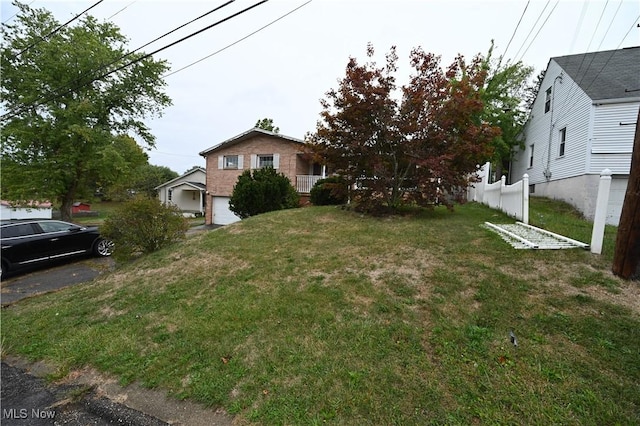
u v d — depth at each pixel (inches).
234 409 83.8
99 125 574.2
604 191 153.6
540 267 145.0
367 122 286.7
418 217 287.6
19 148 514.3
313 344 105.9
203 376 98.1
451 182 276.2
